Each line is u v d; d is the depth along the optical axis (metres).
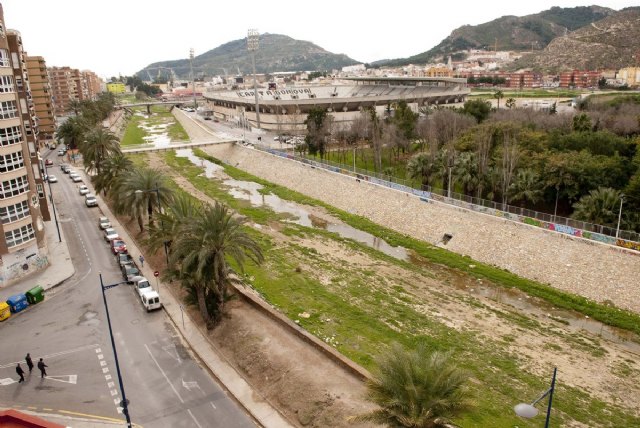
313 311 51.72
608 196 60.00
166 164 138.50
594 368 42.34
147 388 37.81
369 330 47.88
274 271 62.97
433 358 27.69
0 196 55.88
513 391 38.50
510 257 63.88
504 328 49.12
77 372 39.84
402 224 79.75
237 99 195.62
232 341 43.19
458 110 131.50
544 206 74.69
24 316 49.72
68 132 138.50
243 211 91.12
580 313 52.12
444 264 65.50
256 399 36.41
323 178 103.69
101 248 69.19
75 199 96.88
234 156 142.00
